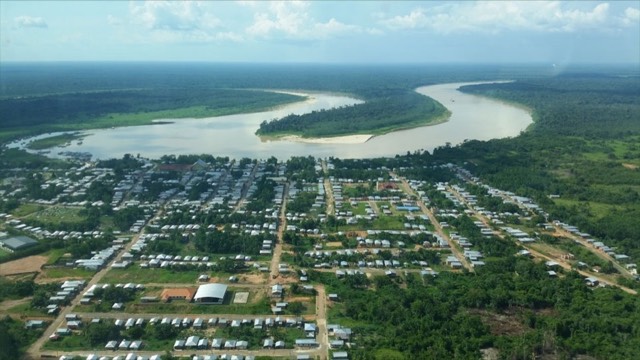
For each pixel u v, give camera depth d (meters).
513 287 169.88
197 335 145.75
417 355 134.25
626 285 177.12
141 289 172.00
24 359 135.00
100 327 144.25
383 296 166.12
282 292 170.12
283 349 139.88
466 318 150.12
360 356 134.00
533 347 135.00
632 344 135.88
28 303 162.25
